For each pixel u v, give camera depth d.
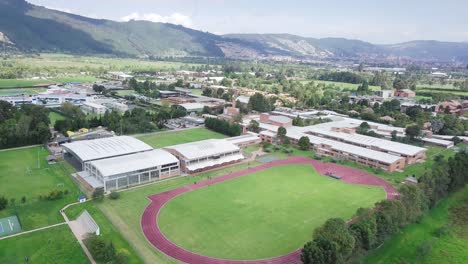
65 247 75.25
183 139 172.50
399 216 85.12
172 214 93.62
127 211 94.50
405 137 176.75
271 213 95.75
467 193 118.00
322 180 123.00
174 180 119.38
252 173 128.38
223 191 110.75
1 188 106.06
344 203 103.62
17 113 172.25
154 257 73.56
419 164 145.38
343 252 69.81
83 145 135.62
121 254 70.56
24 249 74.31
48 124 176.88
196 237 82.25
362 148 150.50
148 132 184.88
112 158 118.88
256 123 189.00
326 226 73.88
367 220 79.12
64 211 93.06
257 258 74.50
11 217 88.56
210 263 72.31
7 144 146.00
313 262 65.12
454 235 90.00
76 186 109.62
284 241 81.56
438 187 106.38
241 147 162.38
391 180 124.62
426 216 98.56
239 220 91.31
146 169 116.31
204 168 130.62
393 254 79.81
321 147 157.88
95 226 83.00
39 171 121.44
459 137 186.62
